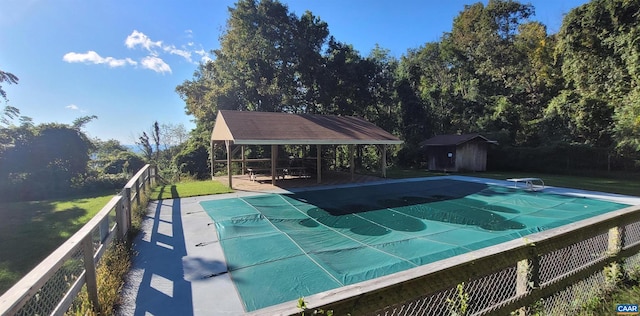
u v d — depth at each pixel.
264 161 16.75
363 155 22.59
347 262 4.37
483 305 2.14
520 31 27.52
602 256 2.98
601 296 2.82
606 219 2.93
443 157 18.53
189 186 11.87
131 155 18.19
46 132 11.10
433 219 6.90
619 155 14.77
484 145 18.95
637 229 3.43
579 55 16.95
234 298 3.36
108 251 4.16
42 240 5.27
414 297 1.69
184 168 19.30
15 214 7.38
